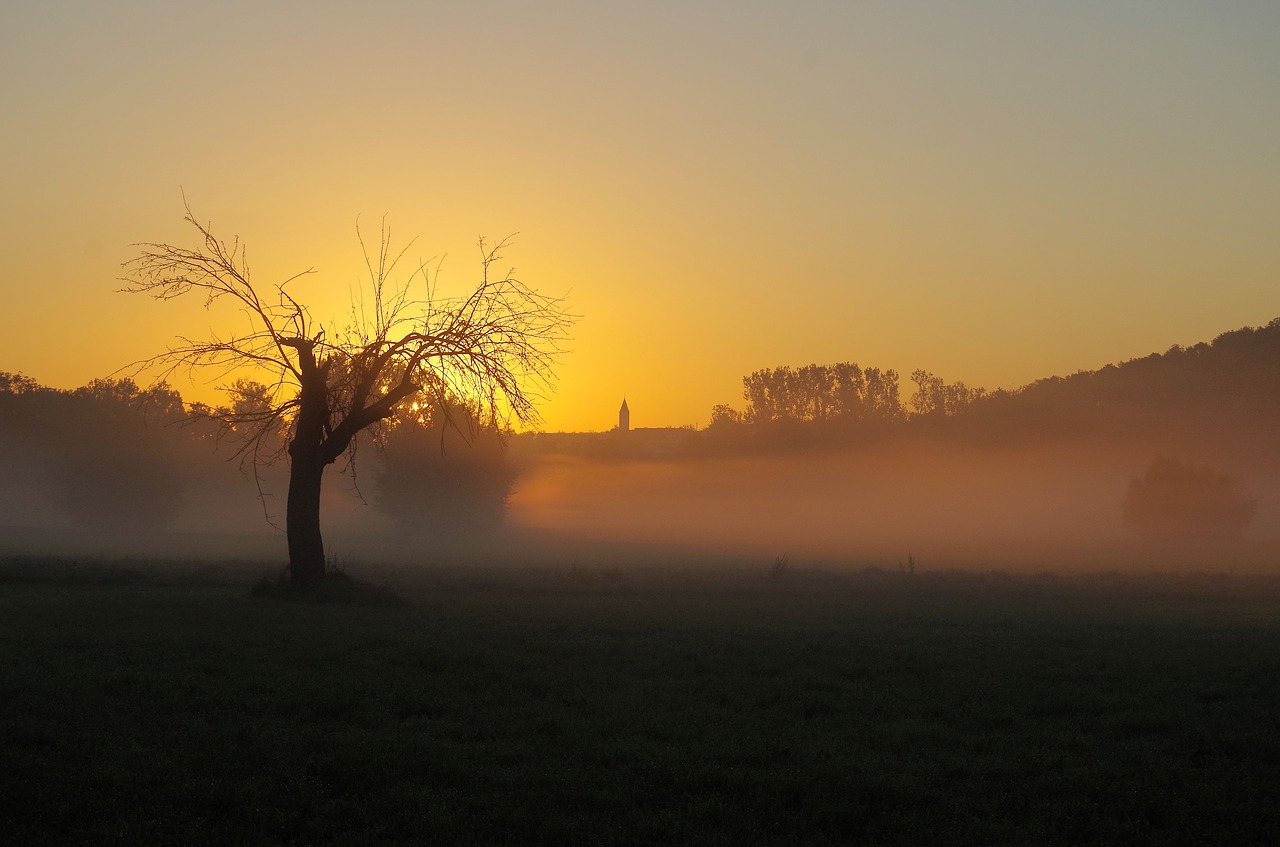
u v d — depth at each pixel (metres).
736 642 22.08
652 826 9.16
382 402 30.95
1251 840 9.47
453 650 19.50
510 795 10.05
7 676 15.25
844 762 11.70
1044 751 12.60
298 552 30.27
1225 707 15.59
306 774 10.56
